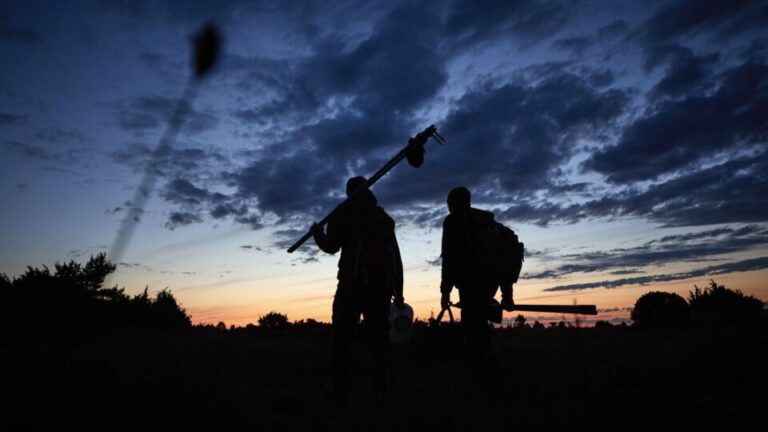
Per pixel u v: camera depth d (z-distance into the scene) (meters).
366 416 3.41
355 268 4.41
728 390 3.93
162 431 3.04
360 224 4.58
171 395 3.60
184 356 6.41
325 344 9.23
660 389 4.15
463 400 3.79
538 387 4.36
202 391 3.83
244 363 6.31
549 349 7.82
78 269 10.04
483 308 4.48
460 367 5.33
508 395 4.06
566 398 3.88
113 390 3.61
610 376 4.79
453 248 4.62
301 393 4.55
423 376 5.05
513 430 2.97
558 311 4.00
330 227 4.62
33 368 5.19
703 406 3.44
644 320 12.97
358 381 5.22
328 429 3.25
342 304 4.39
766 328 6.44
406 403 3.68
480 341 4.44
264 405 3.96
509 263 4.46
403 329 5.26
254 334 11.71
